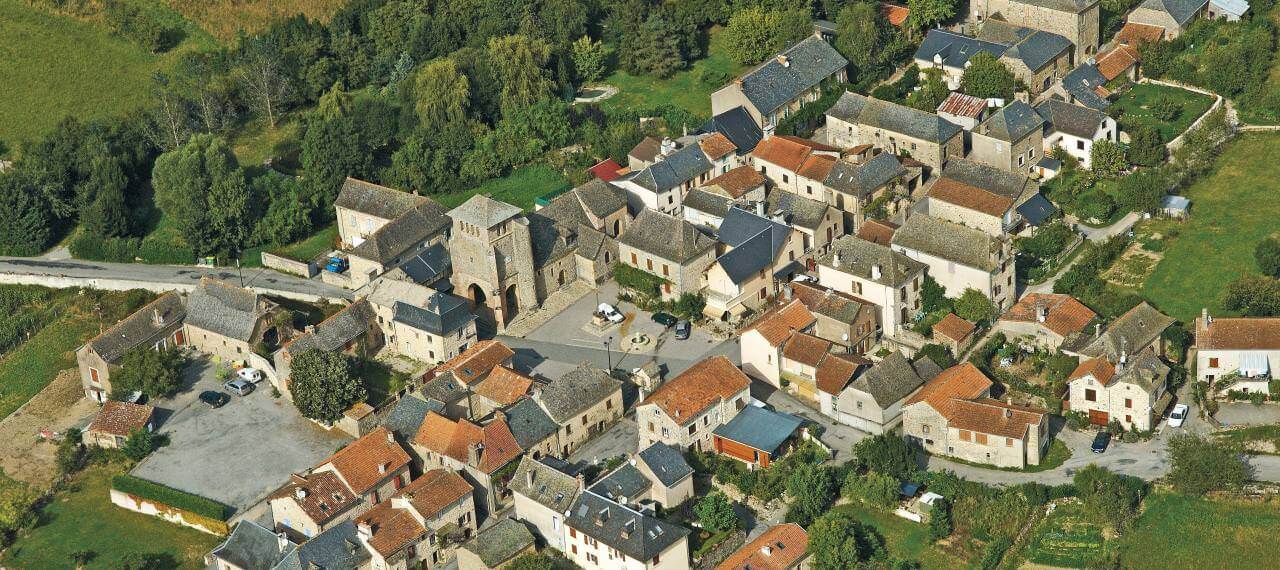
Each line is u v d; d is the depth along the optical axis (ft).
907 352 580.30
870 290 588.09
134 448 578.66
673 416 527.40
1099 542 481.87
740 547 497.87
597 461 547.49
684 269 612.70
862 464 518.37
